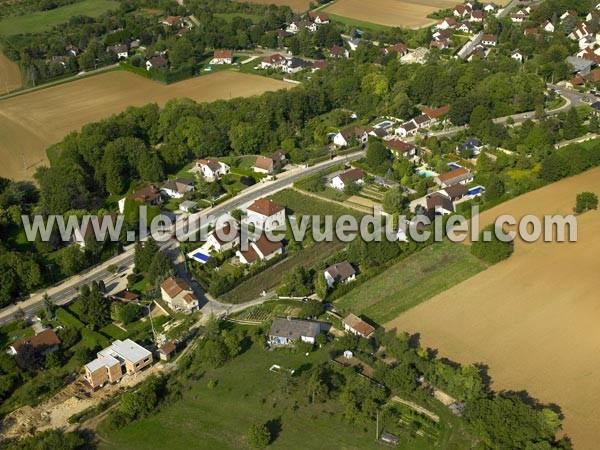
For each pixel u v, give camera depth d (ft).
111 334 451.12
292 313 465.06
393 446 349.00
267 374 407.44
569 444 334.85
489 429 342.23
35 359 414.00
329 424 367.04
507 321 437.17
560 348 409.28
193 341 441.27
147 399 380.37
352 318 437.17
